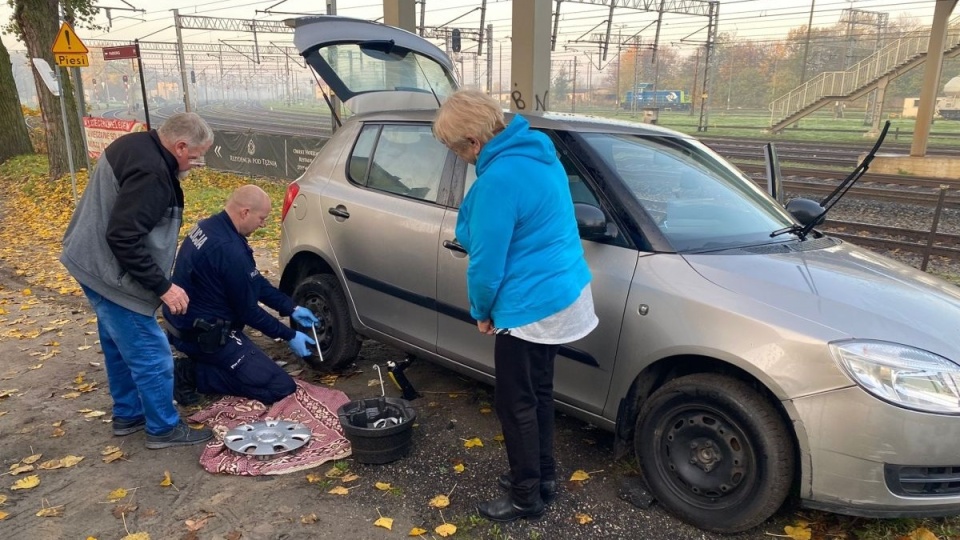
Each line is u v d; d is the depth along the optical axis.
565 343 2.95
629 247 3.09
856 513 2.58
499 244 2.52
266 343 5.25
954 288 3.19
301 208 4.60
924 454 2.47
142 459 3.51
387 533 2.89
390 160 4.18
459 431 3.78
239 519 2.97
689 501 2.91
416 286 3.86
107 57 11.62
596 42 41.81
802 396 2.55
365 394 4.27
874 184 14.39
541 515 2.99
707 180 3.65
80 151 15.49
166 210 3.27
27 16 14.61
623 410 3.10
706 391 2.79
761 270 2.92
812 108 32.69
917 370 2.47
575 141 3.41
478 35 38.19
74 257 3.23
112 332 3.39
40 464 3.44
